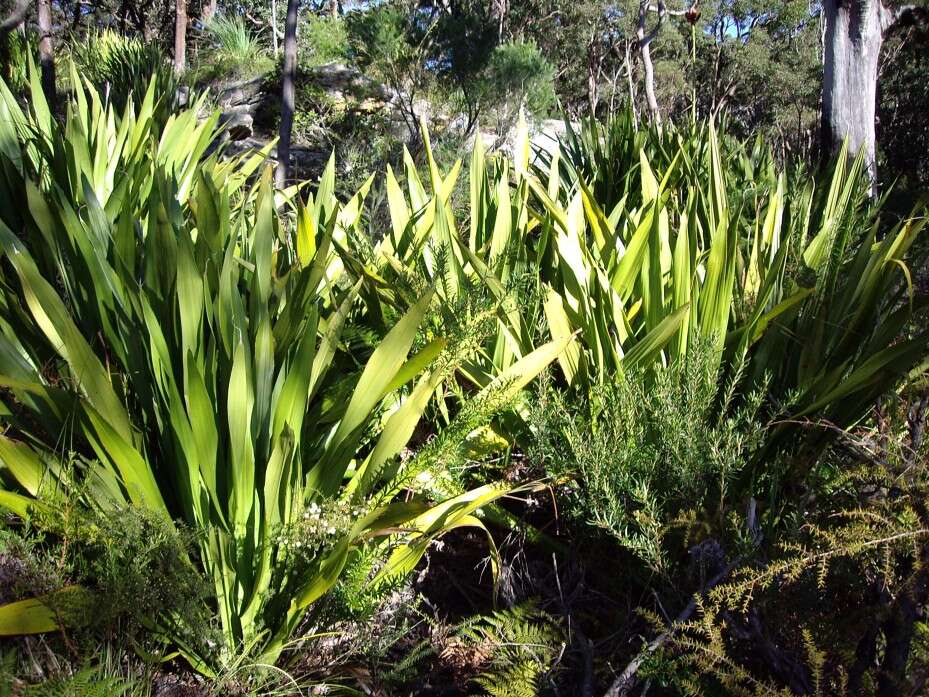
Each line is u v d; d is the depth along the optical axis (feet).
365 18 34.99
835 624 5.87
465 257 8.84
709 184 12.03
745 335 8.32
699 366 7.49
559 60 88.43
